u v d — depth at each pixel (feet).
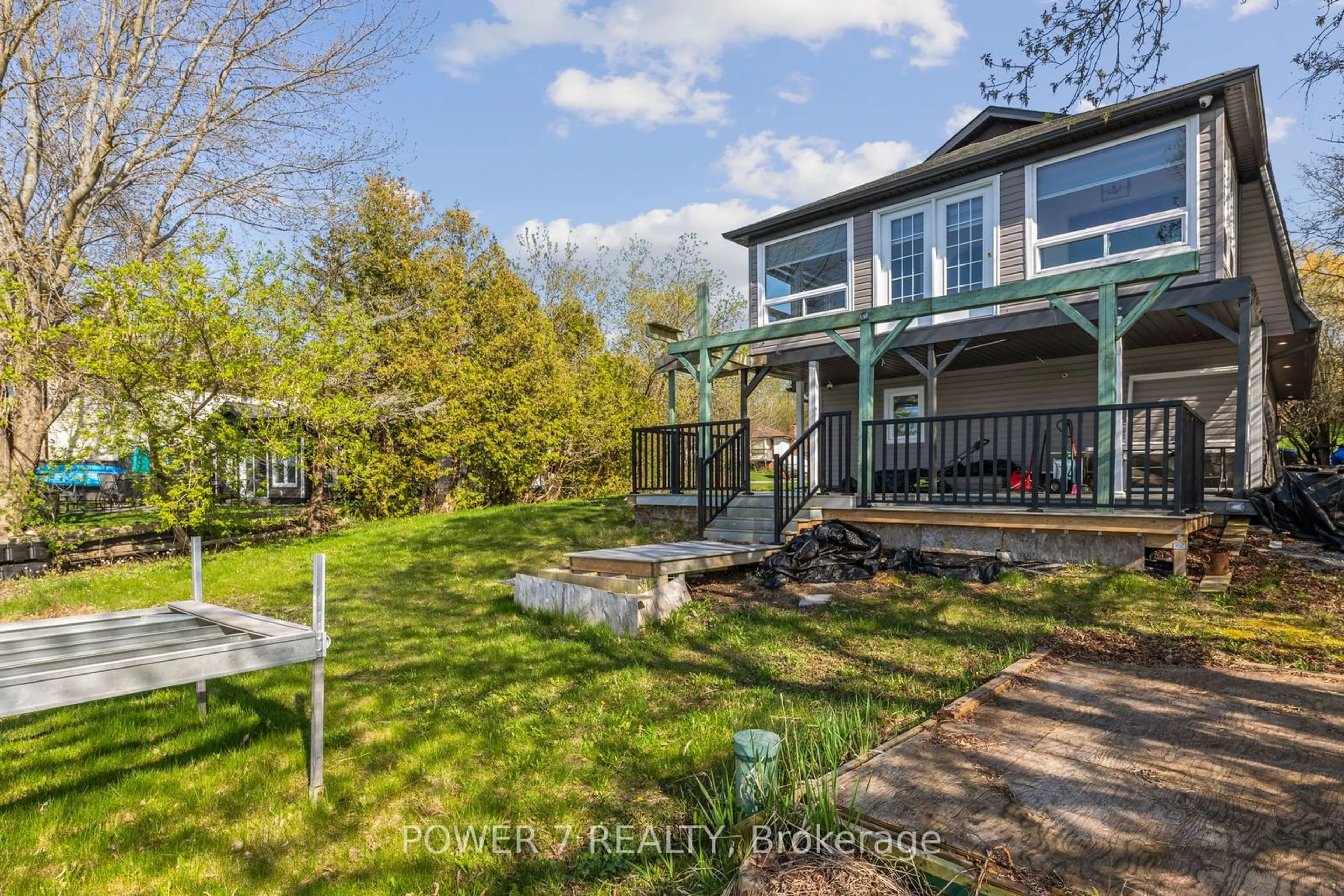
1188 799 7.49
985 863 6.26
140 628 10.63
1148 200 30.81
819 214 42.32
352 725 11.65
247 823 8.67
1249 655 13.01
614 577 18.08
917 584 19.15
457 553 29.09
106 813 8.96
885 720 10.75
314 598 9.34
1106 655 13.37
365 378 44.86
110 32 34.68
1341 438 84.94
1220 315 29.99
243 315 31.91
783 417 143.95
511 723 11.50
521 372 51.29
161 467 30.32
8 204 31.71
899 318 24.06
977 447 22.89
